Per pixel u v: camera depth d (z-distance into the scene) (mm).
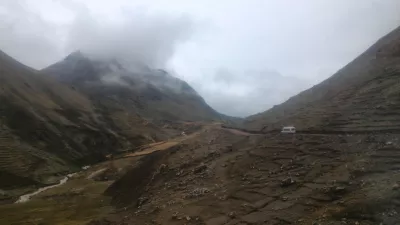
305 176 36938
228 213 34781
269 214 31641
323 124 49719
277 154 45344
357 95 55375
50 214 70188
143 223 40344
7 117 165875
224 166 49656
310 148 43000
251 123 74750
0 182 116938
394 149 34500
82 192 95562
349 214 26375
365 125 43500
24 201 93562
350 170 33594
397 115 42562
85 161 172125
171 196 46844
